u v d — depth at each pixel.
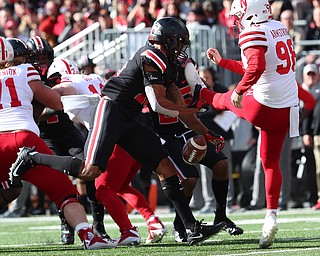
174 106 21.67
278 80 22.34
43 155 21.06
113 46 48.31
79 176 21.25
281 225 31.22
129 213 42.50
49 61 25.78
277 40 22.27
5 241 28.41
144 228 32.19
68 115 24.20
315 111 41.19
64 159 21.16
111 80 22.17
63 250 23.25
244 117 23.05
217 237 25.98
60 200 21.88
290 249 21.52
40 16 54.06
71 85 23.83
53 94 22.14
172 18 22.06
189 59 24.08
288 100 22.48
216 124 39.59
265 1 22.55
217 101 23.55
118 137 21.91
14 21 53.84
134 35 48.22
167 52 21.89
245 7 22.52
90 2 53.59
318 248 21.55
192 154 22.30
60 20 51.69
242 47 22.02
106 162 21.53
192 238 22.48
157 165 22.50
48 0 56.56
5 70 21.91
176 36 21.75
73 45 49.72
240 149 43.50
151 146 22.38
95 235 22.41
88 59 42.47
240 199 43.16
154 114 25.97
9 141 21.36
